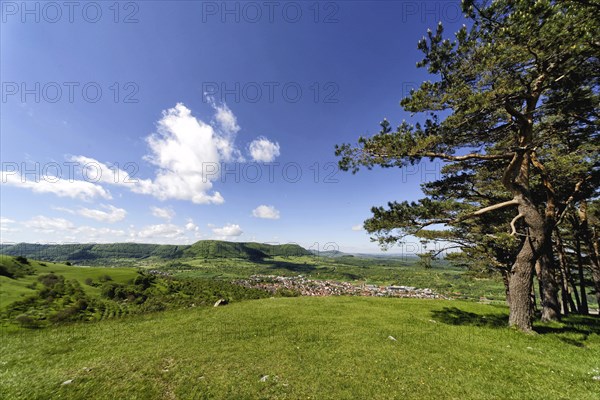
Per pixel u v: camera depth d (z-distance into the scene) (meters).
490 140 13.86
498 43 9.58
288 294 62.12
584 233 18.72
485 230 18.39
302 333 11.96
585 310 21.64
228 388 6.84
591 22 7.93
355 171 14.41
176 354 9.49
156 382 7.36
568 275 25.98
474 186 18.05
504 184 12.95
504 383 6.78
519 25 8.62
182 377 7.57
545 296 14.84
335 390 6.61
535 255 12.04
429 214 13.20
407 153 12.53
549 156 14.91
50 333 12.70
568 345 9.98
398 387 6.67
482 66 9.91
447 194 18.11
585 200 17.66
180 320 14.85
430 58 11.60
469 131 12.62
